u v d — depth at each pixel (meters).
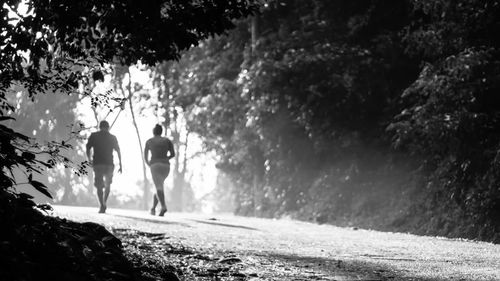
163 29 7.60
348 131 23.83
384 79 22.91
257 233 15.33
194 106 31.47
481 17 18.20
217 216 23.53
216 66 30.28
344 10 25.23
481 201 16.50
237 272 8.55
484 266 9.76
